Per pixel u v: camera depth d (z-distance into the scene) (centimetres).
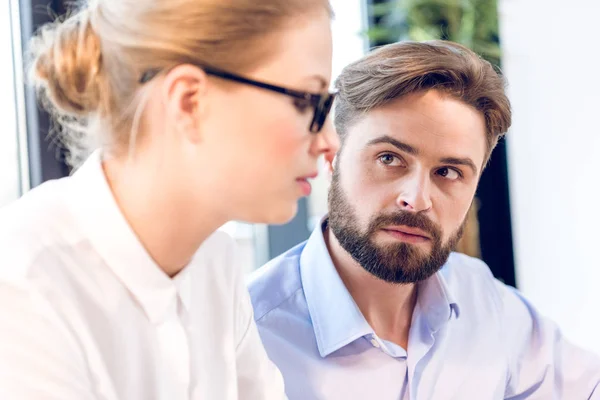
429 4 225
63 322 59
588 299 226
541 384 126
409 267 98
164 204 65
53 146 147
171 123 63
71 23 68
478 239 233
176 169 64
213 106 62
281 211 66
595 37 219
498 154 244
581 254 227
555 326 132
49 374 56
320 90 65
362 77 98
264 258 215
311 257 111
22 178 148
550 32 228
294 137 64
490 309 125
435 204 98
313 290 109
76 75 65
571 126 227
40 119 145
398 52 98
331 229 106
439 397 113
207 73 61
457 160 97
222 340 82
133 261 66
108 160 68
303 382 105
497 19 230
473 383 116
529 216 238
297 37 63
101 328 65
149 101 63
